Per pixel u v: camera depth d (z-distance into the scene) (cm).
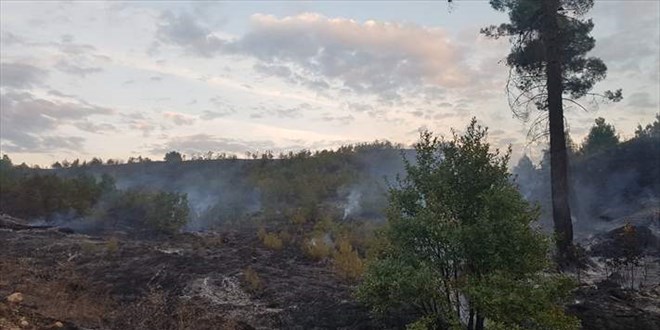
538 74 1853
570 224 1705
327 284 1357
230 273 1418
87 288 1249
